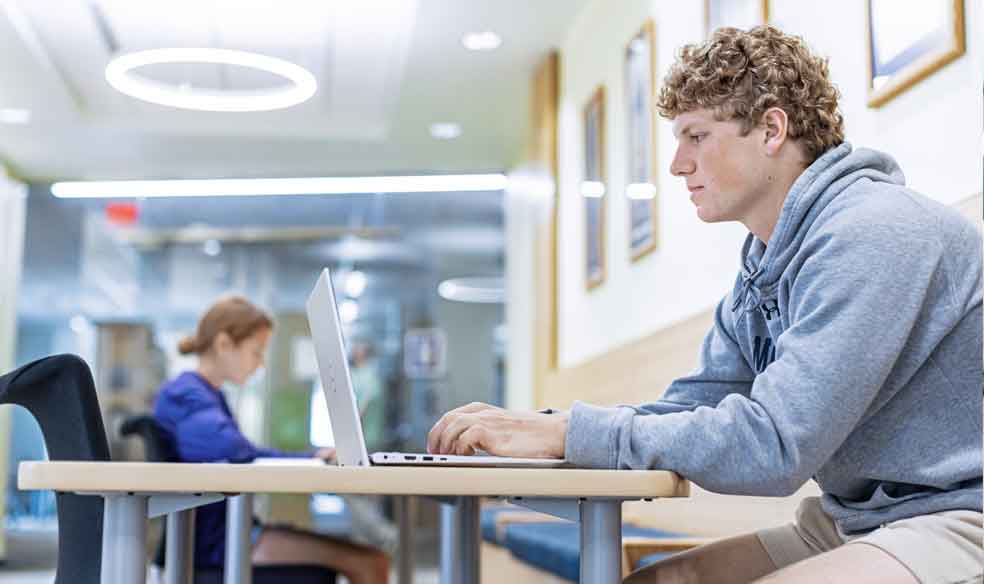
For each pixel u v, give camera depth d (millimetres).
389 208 8453
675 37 3758
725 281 3250
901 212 1369
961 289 1367
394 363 9703
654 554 2582
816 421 1273
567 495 1212
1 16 5066
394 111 6359
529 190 6578
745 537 1612
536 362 5910
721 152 1541
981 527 1300
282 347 9141
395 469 1182
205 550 3033
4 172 7395
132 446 8102
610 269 4531
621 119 4410
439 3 4965
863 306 1311
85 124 6559
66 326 8844
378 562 3264
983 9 2029
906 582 1240
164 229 8680
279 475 1163
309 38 5457
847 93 2615
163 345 9172
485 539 4277
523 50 5539
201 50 4102
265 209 8414
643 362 3918
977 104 2049
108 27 5359
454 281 9742
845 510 1454
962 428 1366
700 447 1288
